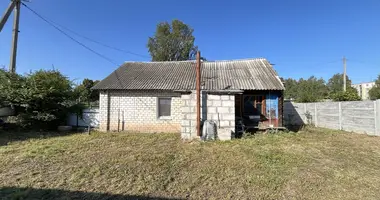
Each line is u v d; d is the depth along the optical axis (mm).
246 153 6707
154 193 4082
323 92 33188
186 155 6559
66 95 12641
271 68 12562
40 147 7410
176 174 5027
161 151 7070
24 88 10859
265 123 11109
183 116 9188
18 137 9359
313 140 8797
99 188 4258
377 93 28234
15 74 11219
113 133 10891
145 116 11609
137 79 12312
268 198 3904
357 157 6359
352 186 4375
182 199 3859
